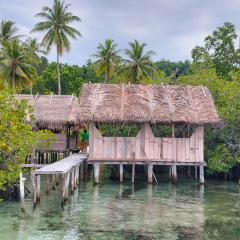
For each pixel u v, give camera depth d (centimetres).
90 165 3647
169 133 3170
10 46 4538
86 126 2995
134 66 5472
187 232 1611
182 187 2692
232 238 1534
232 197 2353
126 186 2703
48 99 3316
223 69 4694
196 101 2830
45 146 3066
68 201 2172
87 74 7025
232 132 2972
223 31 4738
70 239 1509
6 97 1894
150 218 1828
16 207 1995
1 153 1852
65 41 5003
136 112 2672
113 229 1642
